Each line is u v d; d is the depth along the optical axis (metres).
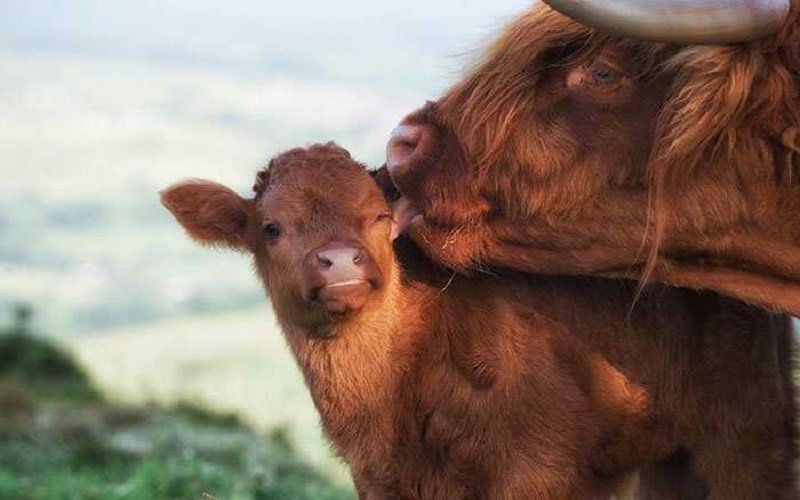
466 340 8.47
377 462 8.66
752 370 8.66
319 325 8.50
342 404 8.63
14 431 17.98
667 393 8.71
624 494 9.16
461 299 8.56
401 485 8.69
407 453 8.62
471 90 8.20
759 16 7.39
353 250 8.23
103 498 14.54
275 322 9.05
